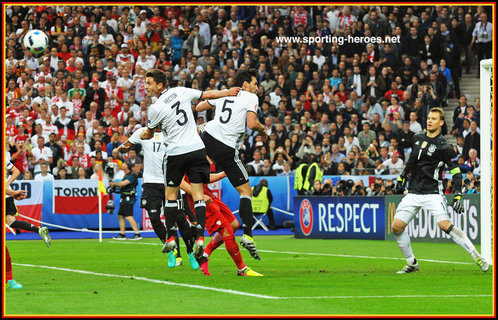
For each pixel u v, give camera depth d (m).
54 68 44.59
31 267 19.50
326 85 44.31
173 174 16.28
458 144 40.16
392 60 46.66
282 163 38.66
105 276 16.98
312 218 32.44
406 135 40.16
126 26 47.78
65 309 12.03
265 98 42.81
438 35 47.16
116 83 43.19
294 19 48.88
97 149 36.75
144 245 28.44
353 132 40.88
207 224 16.83
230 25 48.28
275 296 13.47
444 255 22.64
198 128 17.08
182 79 44.03
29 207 35.34
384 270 18.19
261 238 32.84
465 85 48.47
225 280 15.95
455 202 17.39
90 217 36.19
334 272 17.67
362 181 35.94
